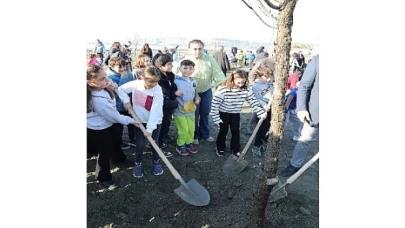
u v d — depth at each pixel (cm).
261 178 217
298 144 308
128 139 387
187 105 338
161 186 289
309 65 275
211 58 365
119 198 267
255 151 361
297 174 252
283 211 256
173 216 250
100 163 271
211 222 243
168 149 367
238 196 277
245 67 1129
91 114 255
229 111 341
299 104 286
